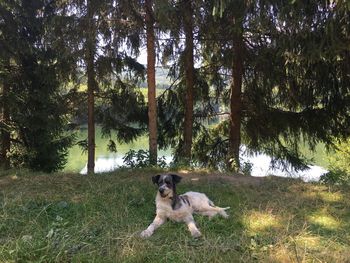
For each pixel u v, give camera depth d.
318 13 8.77
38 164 15.40
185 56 13.20
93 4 10.50
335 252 4.83
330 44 8.81
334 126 12.31
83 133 16.97
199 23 11.12
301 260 4.57
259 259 4.62
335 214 6.52
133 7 10.73
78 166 20.77
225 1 8.90
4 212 6.29
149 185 8.13
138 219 6.23
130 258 4.69
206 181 8.58
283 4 8.95
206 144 14.70
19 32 13.38
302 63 10.49
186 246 4.95
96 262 4.64
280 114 12.73
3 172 9.62
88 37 10.86
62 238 5.00
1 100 13.62
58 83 13.49
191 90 13.39
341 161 16.38
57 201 7.11
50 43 11.97
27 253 4.65
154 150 11.61
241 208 6.82
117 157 23.73
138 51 11.86
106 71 12.72
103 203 6.93
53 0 13.00
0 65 13.57
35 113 13.86
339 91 11.61
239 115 13.16
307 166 13.70
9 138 14.95
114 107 14.17
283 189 7.95
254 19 9.51
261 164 13.77
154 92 11.62
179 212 5.95
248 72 13.11
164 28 10.84
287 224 5.90
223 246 4.96
